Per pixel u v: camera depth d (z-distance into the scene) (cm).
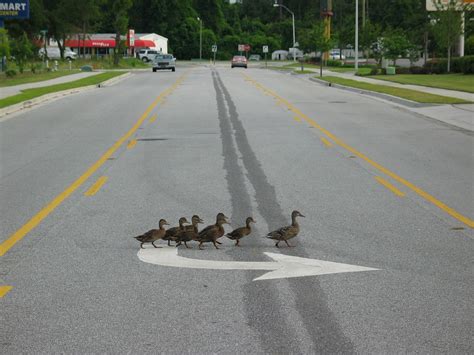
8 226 991
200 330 603
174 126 2278
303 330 600
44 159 1638
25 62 6431
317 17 15925
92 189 1257
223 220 870
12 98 3291
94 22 12794
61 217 1043
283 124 2331
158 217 1035
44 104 3250
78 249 868
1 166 1548
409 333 593
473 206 1109
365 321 619
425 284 721
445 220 1014
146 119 2506
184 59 14962
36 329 609
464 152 1716
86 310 654
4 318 636
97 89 4362
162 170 1453
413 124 2353
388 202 1139
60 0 10331
